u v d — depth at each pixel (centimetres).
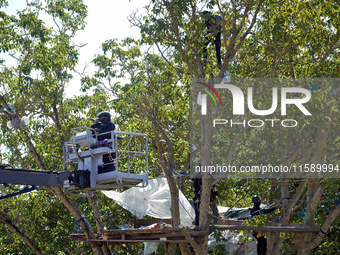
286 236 1605
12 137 1748
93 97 1909
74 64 1881
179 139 1934
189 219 1831
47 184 1101
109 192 1888
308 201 1455
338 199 1471
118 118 2022
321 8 1386
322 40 1392
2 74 1667
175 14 1384
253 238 1772
